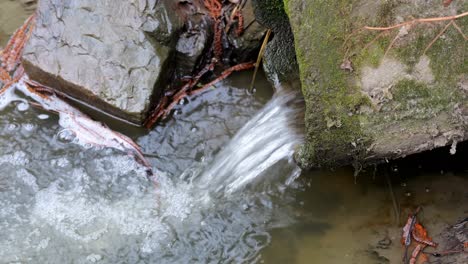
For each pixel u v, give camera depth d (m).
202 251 1.96
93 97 2.11
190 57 2.17
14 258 1.95
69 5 2.15
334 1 1.77
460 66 1.75
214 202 2.04
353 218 1.99
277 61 2.11
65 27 2.14
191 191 2.05
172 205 2.03
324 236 1.97
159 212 2.02
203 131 2.14
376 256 1.92
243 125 2.14
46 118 2.15
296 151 1.97
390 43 1.76
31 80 2.18
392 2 1.75
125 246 1.97
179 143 2.12
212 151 2.11
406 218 1.97
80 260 1.95
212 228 2.00
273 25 2.06
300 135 2.01
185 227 2.00
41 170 2.08
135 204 2.04
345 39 1.77
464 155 2.02
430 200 1.98
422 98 1.78
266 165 2.05
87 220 2.01
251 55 2.23
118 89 2.10
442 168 2.02
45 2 2.16
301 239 1.97
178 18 2.15
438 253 1.90
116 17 2.13
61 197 2.04
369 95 1.79
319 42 1.79
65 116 2.15
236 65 2.24
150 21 2.12
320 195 2.02
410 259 1.90
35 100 2.18
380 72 1.77
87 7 2.14
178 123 2.15
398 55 1.76
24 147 2.11
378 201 2.00
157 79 2.10
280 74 2.12
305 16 1.79
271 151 2.05
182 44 2.17
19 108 2.17
